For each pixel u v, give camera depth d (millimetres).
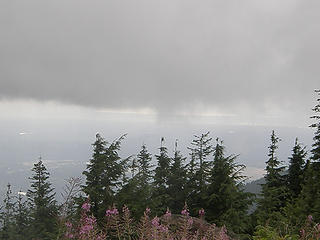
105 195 12781
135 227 5352
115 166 14125
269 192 18406
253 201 17766
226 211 16188
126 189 13672
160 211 14195
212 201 17828
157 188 19656
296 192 22438
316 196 13617
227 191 16859
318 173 15836
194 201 19547
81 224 5086
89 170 13953
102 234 5121
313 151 17641
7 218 13461
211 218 17125
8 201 15562
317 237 5234
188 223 5184
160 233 4785
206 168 20016
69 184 4910
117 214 5629
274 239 5918
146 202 13797
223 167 18062
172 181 20328
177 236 5062
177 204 20078
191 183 20359
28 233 10547
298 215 12422
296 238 5762
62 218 4906
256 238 6500
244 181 17906
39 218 12305
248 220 16219
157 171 20797
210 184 18500
